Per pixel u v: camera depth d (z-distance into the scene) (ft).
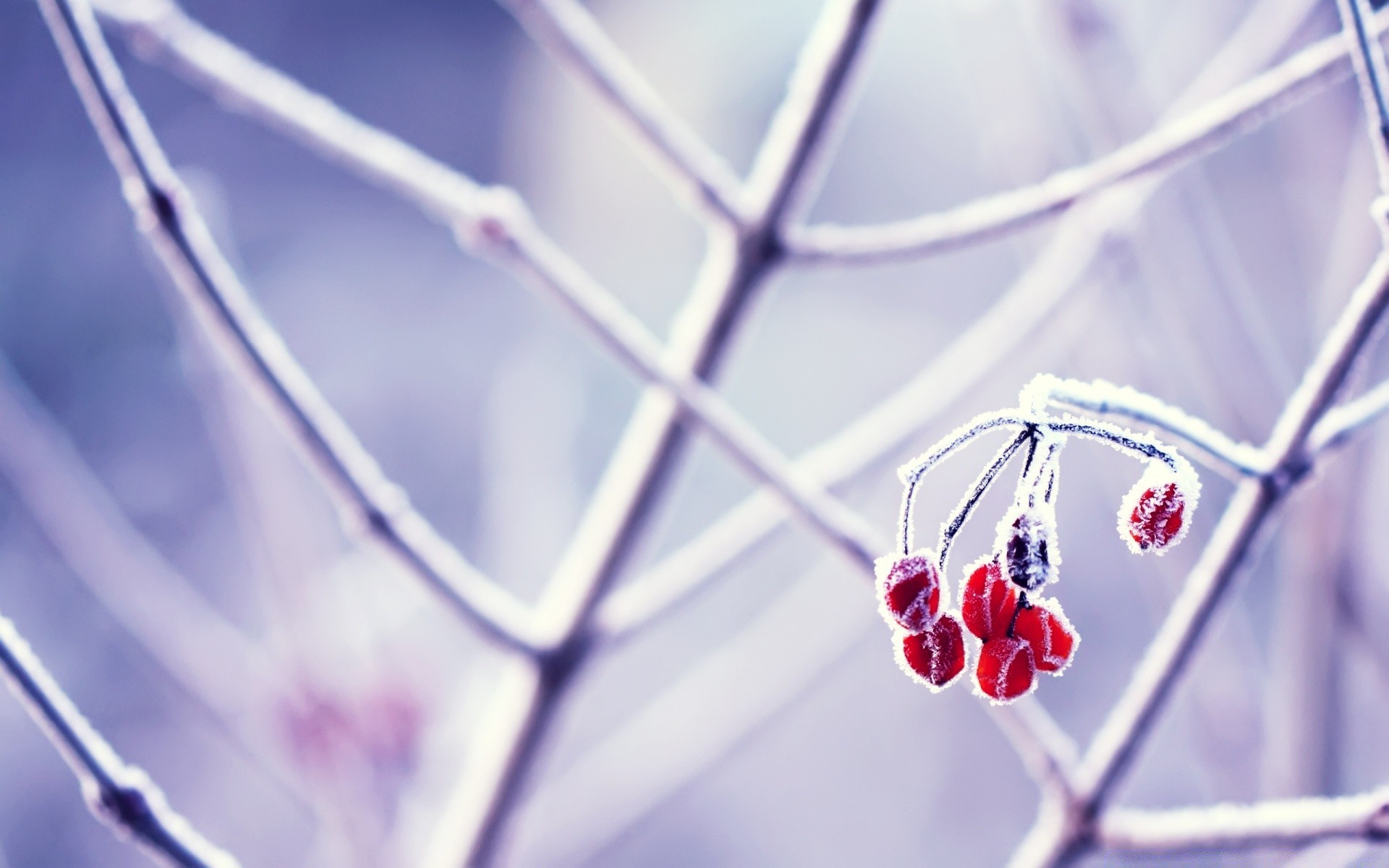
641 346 2.96
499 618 3.00
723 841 7.69
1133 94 3.35
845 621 4.00
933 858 7.66
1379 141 2.54
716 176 3.03
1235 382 3.45
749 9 13.53
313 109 3.04
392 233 12.52
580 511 6.02
